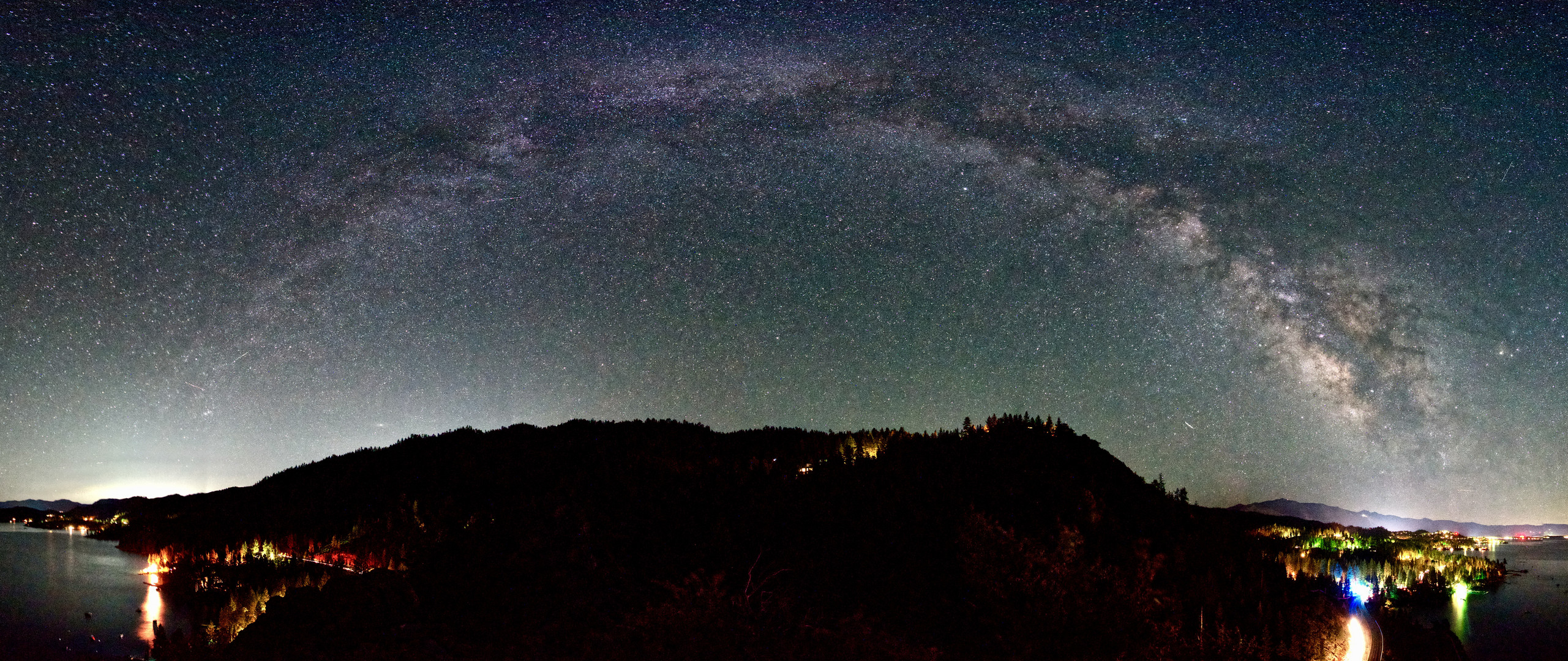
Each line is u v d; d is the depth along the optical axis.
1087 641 15.08
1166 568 18.95
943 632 15.23
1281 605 19.44
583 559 16.19
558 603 14.27
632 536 17.92
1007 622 15.62
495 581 15.14
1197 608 17.67
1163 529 20.83
